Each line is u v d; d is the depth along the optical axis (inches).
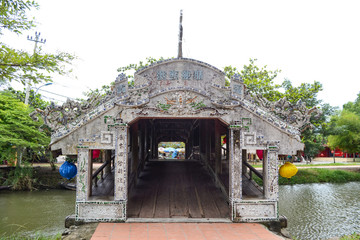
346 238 356.2
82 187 280.5
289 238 270.1
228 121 292.7
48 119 295.1
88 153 286.4
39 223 478.3
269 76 914.1
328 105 1357.0
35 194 743.1
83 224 275.9
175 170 473.1
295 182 962.1
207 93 292.0
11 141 688.4
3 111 729.0
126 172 284.0
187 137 711.7
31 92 1077.8
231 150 288.4
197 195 359.3
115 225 270.5
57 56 184.9
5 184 792.3
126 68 748.0
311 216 542.6
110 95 323.9
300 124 303.4
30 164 875.4
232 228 265.4
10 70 180.1
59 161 1289.4
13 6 188.2
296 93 875.4
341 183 983.6
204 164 502.0
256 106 315.6
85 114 303.4
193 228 264.7
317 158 2018.9
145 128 510.3
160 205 327.3
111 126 287.7
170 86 301.6
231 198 285.4
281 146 293.3
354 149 1373.0
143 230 256.8
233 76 303.9
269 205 286.7
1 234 414.0
